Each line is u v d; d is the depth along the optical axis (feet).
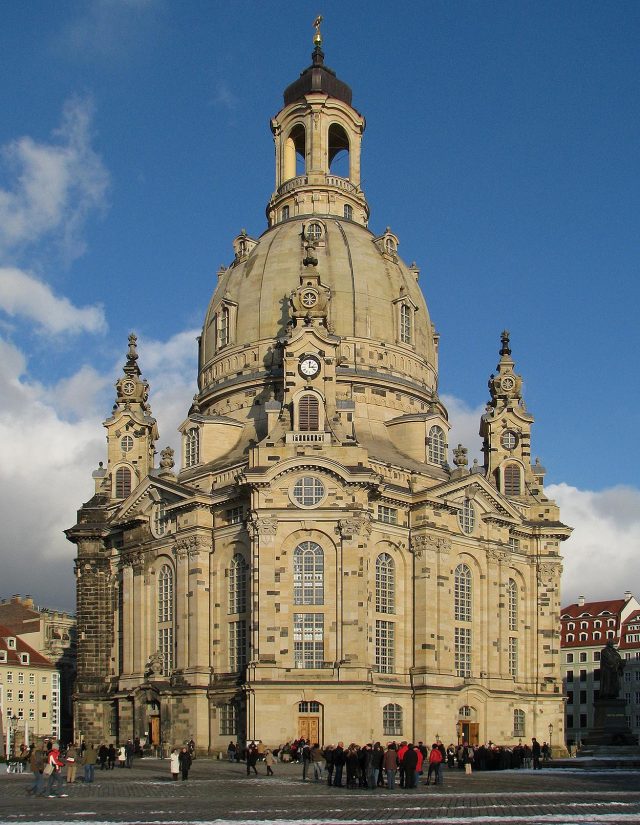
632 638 629.92
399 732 364.99
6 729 520.01
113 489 462.19
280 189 494.18
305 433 368.68
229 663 371.97
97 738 417.49
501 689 402.31
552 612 435.53
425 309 467.52
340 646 348.59
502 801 176.65
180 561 388.78
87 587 433.89
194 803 175.42
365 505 359.66
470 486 404.36
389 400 426.51
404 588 381.40
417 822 138.82
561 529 440.04
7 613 600.39
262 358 429.79
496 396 470.39
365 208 495.41
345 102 507.30
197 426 422.00
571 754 426.92
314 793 200.54
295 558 357.61
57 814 154.81
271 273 440.86
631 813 152.25
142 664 399.85
